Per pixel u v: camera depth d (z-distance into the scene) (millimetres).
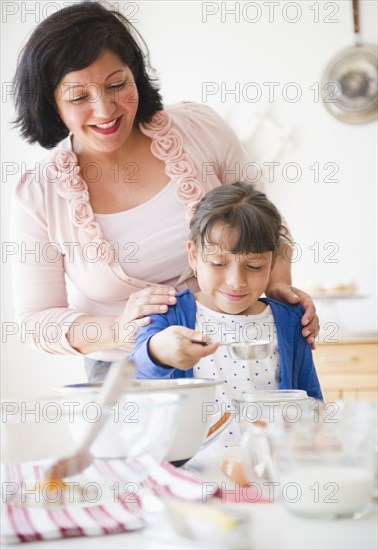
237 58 3896
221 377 1597
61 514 766
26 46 1643
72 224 1812
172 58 3953
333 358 3184
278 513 801
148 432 797
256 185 2018
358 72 3777
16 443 788
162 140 1818
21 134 1836
